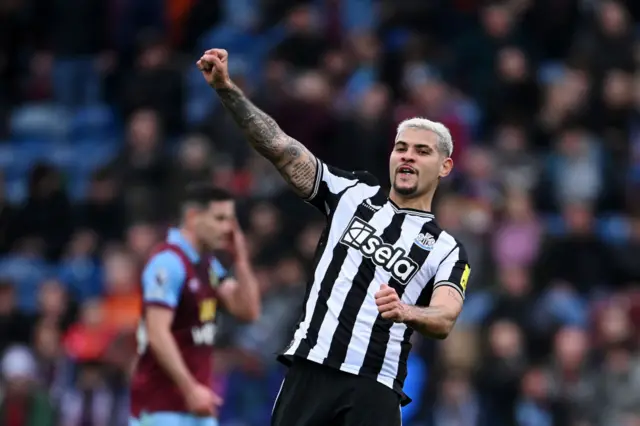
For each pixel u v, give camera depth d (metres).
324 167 26.14
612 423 49.19
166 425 33.41
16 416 47.75
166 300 33.22
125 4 72.38
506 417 49.53
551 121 64.19
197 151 58.62
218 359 50.31
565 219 57.41
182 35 74.00
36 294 58.38
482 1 71.31
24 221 60.75
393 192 26.16
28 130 73.56
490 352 50.19
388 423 25.20
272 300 51.00
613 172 61.09
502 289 52.34
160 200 59.34
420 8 69.81
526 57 67.88
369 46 65.81
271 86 60.25
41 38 77.19
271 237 54.19
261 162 58.91
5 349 52.81
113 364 48.72
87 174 68.19
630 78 66.44
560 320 52.38
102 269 57.97
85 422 47.91
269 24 72.38
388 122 59.22
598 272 56.03
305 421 25.23
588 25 67.44
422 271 25.53
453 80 66.44
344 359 25.22
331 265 25.70
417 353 50.66
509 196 56.50
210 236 34.06
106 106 73.00
